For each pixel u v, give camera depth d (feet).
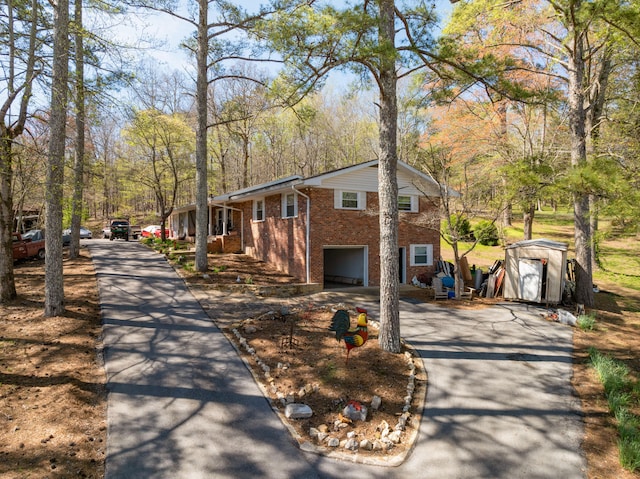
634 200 27.27
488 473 15.96
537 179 33.83
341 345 28.45
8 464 14.23
